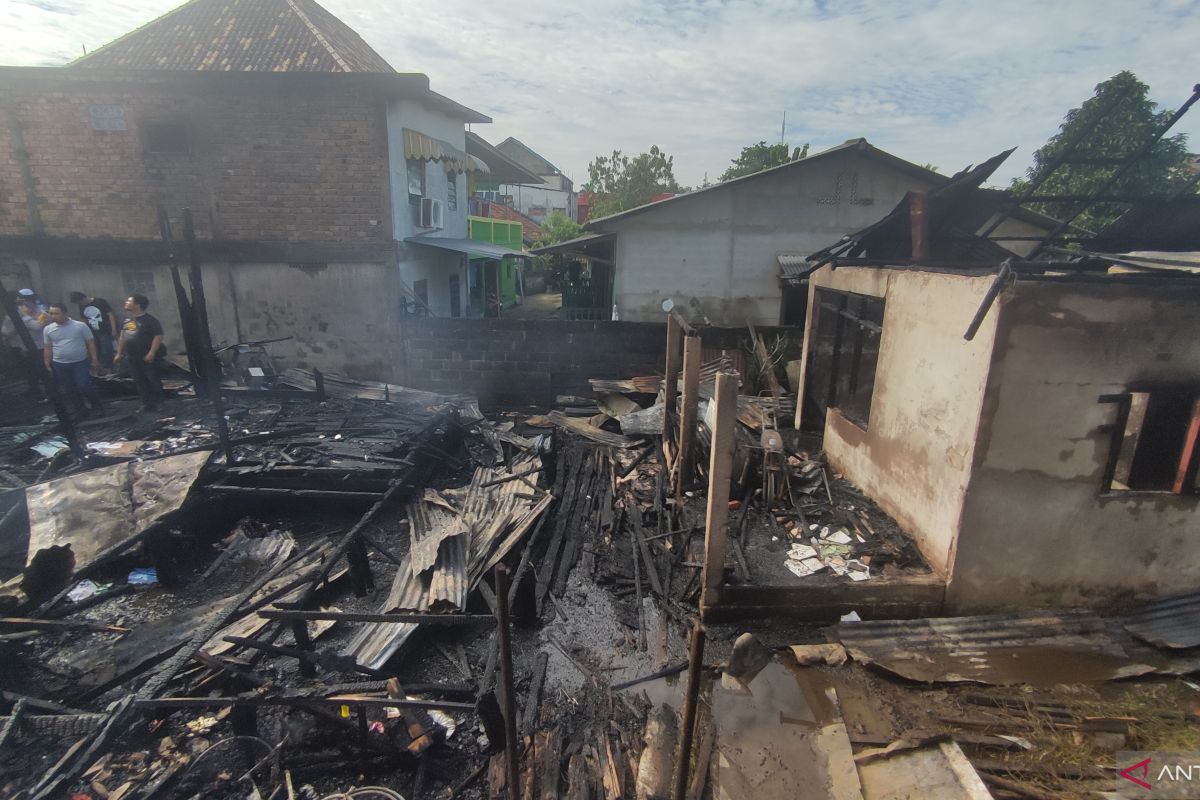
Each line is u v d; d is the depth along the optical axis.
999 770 3.63
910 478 5.73
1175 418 4.81
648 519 7.17
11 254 10.86
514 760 3.03
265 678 4.73
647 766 3.82
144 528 5.84
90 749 3.62
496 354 11.76
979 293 4.64
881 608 5.19
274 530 7.07
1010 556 4.98
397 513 7.53
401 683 4.70
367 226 10.96
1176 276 4.31
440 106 12.80
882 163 12.20
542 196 48.62
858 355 6.97
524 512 7.02
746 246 12.77
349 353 11.62
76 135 10.38
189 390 9.93
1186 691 4.27
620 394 10.73
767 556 5.69
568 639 5.34
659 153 40.72
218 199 10.76
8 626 4.95
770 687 4.42
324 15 13.52
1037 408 4.61
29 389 9.69
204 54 10.87
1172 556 5.04
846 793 3.53
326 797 3.71
